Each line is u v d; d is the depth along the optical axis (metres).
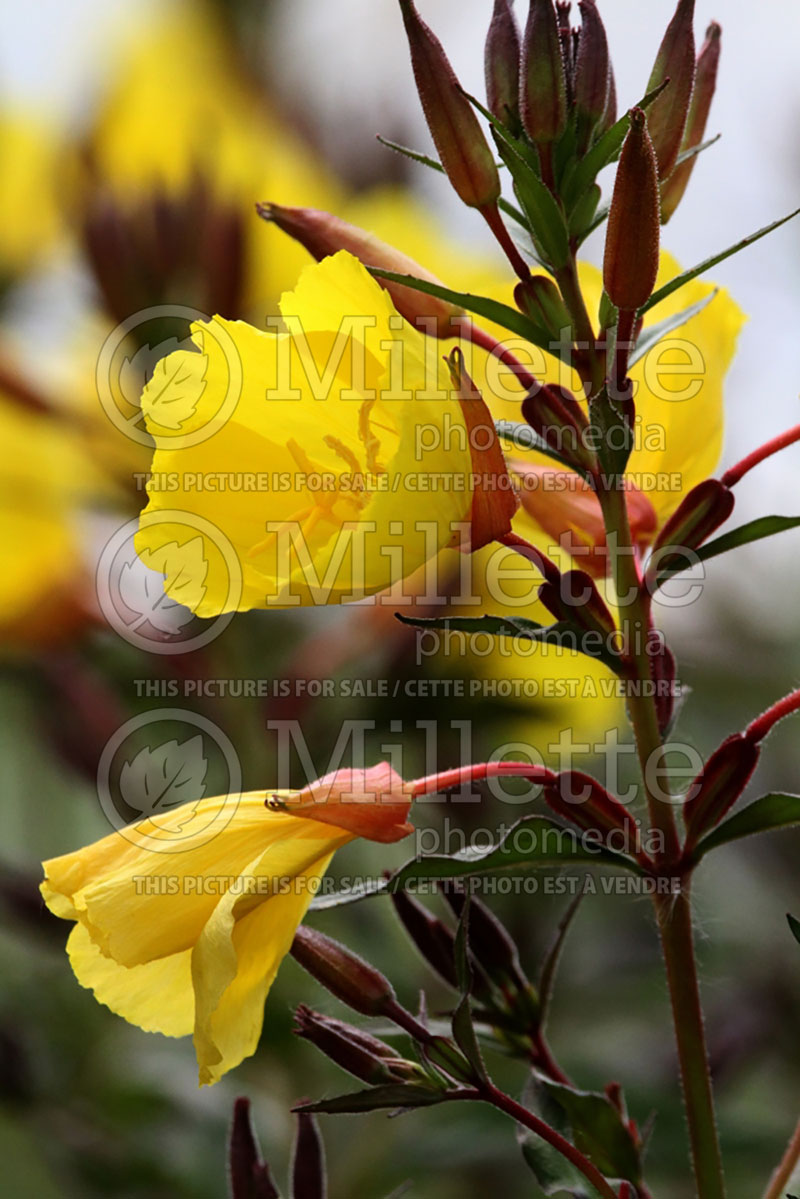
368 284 0.39
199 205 0.58
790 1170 0.41
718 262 0.39
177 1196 0.58
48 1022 0.65
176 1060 0.64
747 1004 0.63
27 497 0.59
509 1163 0.60
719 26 0.42
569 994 0.63
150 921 0.39
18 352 0.61
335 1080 0.59
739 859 0.67
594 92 0.40
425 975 0.61
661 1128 0.57
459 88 0.40
